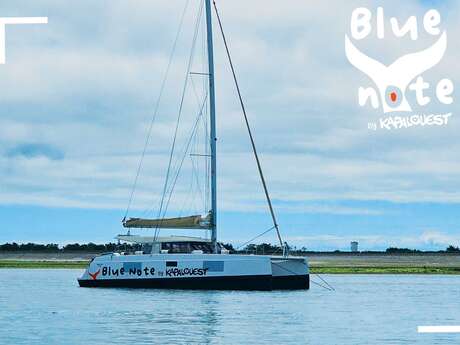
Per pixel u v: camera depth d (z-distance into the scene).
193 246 91.56
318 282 135.38
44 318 66.25
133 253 93.44
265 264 87.38
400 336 56.03
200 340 53.28
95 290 91.75
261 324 61.88
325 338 54.56
